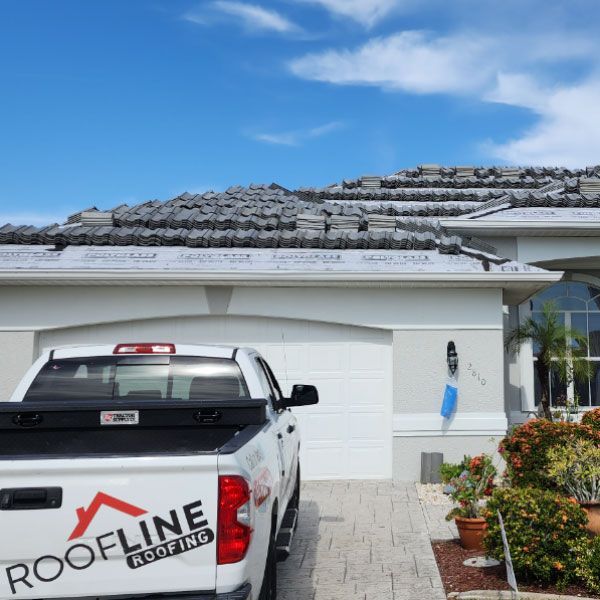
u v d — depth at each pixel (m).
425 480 10.99
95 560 3.74
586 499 7.07
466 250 11.97
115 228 13.23
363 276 10.98
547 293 15.09
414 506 9.52
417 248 12.32
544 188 16.80
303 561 7.12
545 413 13.54
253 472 4.12
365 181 18.16
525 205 14.87
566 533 6.15
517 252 14.00
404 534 8.12
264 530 4.42
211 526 3.79
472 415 11.16
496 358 11.25
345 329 11.47
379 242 12.40
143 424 4.94
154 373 6.01
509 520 6.29
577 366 13.80
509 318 14.80
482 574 6.61
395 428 11.18
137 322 11.46
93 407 4.83
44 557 3.72
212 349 6.10
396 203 16.67
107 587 3.74
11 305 11.29
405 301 11.35
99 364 5.99
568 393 14.75
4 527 3.71
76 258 11.62
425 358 11.28
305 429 11.33
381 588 6.32
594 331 15.01
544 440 7.73
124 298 11.37
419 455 11.19
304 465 11.26
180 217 13.77
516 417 14.06
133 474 3.78
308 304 11.37
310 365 11.41
